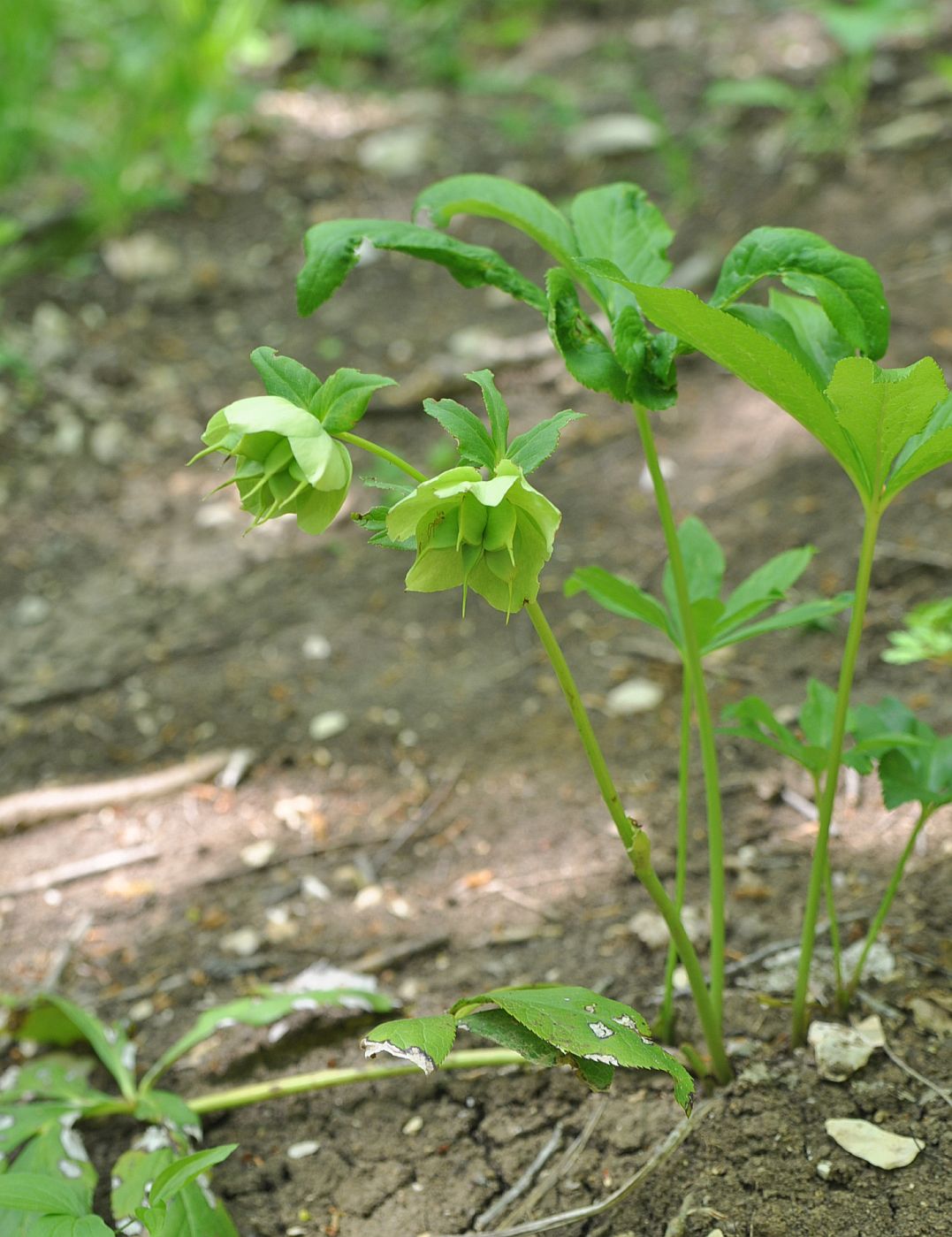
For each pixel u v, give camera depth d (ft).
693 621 4.86
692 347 4.63
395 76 13.26
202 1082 5.19
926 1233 4.73
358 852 5.65
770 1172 4.83
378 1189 4.96
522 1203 4.90
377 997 5.19
